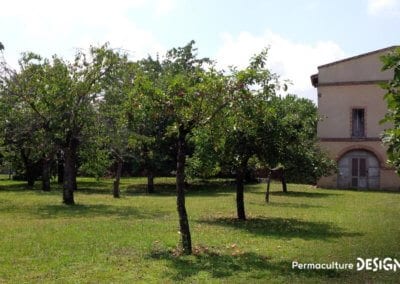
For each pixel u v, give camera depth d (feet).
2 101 78.28
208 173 56.13
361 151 131.85
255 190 115.55
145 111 37.27
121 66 79.41
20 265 32.53
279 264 33.24
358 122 132.98
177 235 44.34
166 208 71.36
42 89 77.05
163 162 111.24
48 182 113.70
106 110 79.46
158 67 128.47
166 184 135.03
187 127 37.40
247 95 35.94
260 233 46.50
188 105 35.88
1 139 84.23
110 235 44.32
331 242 41.75
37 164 133.08
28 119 79.41
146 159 110.11
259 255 36.11
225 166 56.80
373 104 131.34
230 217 59.77
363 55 132.36
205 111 36.35
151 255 35.58
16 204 77.46
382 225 52.90
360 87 132.57
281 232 47.44
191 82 36.99
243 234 45.75
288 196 96.78
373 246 39.88
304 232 47.60
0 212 65.51
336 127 133.80
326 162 101.35
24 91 78.02
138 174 157.89
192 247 38.47
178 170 37.42
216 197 94.89
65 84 76.07
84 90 77.30
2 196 94.89
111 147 86.63
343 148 132.77
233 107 37.01
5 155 121.08
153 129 105.09
